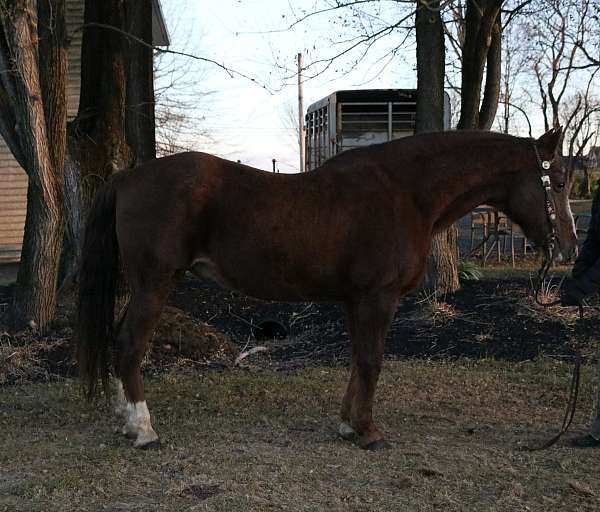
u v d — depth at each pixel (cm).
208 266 456
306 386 606
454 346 718
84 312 454
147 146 877
